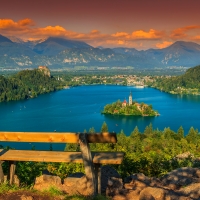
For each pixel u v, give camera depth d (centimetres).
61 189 909
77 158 898
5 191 859
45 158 902
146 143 7688
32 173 1259
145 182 1016
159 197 859
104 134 848
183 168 1154
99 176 900
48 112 16862
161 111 17725
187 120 14875
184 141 7319
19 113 16575
